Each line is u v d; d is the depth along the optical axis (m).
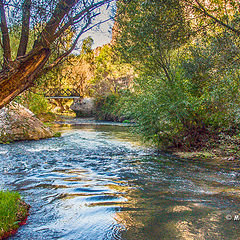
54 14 3.39
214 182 6.39
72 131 23.27
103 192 5.55
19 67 3.34
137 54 10.86
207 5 7.50
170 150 12.29
